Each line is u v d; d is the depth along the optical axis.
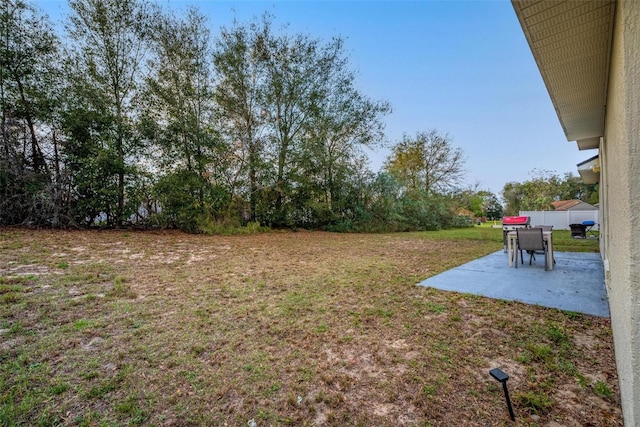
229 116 11.91
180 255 6.65
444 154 21.20
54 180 8.88
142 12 9.83
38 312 3.01
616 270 1.76
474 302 3.44
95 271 4.73
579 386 1.82
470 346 2.38
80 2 9.01
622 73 1.20
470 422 1.55
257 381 1.95
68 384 1.86
